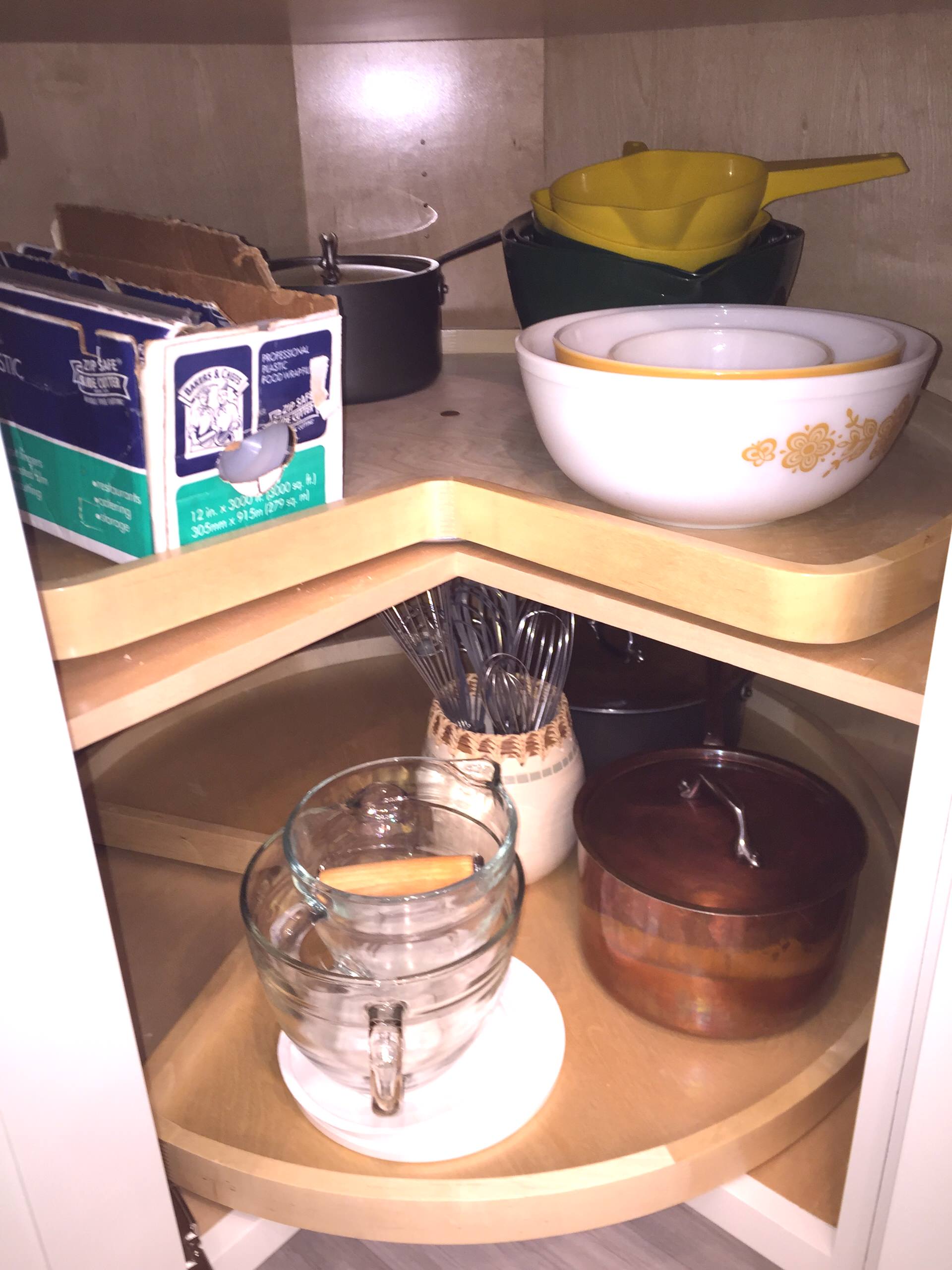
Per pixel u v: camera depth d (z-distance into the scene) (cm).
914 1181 49
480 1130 55
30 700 37
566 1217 53
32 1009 42
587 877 62
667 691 78
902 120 71
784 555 48
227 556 48
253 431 49
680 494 48
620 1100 58
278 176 95
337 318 50
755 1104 56
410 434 66
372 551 55
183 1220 57
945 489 56
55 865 40
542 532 53
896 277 75
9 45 71
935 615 49
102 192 79
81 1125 46
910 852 42
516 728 73
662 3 64
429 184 96
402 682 98
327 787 67
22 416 51
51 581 44
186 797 83
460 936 58
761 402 45
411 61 92
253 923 55
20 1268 46
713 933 57
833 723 92
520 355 51
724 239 68
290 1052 61
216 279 56
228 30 74
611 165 75
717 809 65
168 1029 65
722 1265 62
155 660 46
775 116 77
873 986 65
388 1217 52
